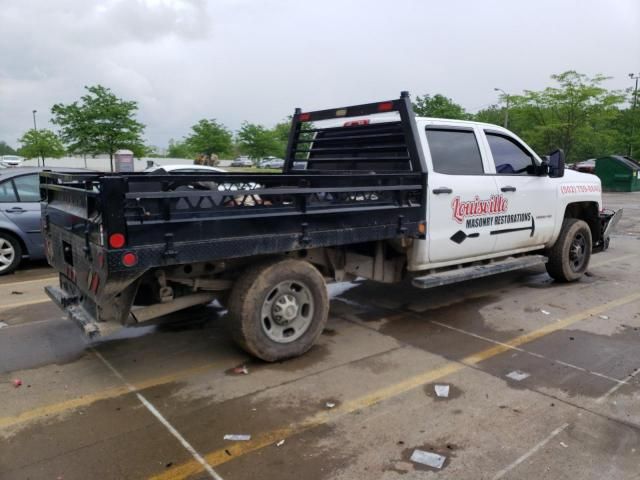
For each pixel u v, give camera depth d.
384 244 5.47
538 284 7.29
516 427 3.49
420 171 5.13
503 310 6.08
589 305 6.27
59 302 4.59
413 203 5.11
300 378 4.24
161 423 3.56
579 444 3.29
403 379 4.23
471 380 4.21
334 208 4.48
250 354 4.54
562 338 5.16
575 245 7.24
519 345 4.98
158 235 3.61
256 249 4.07
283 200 4.20
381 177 4.83
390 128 5.68
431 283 5.32
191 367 4.47
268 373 4.34
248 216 3.98
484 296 6.68
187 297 4.38
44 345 4.99
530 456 3.17
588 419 3.59
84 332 3.96
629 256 9.40
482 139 5.99
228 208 3.93
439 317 5.83
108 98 22.14
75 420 3.60
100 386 4.12
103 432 3.45
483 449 3.24
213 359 4.64
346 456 3.17
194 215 3.77
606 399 3.88
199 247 3.79
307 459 3.15
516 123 34.03
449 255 5.59
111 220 3.43
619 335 5.25
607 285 7.23
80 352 4.82
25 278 7.72
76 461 3.12
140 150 22.62
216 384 4.14
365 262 5.36
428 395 3.95
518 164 6.49
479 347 4.92
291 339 4.55
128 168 16.31
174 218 3.68
